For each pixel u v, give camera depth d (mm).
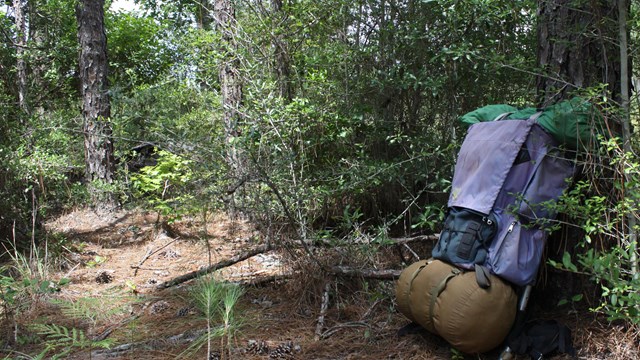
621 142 3184
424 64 5113
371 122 5547
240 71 5672
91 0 8656
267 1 6418
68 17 12828
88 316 3646
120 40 14836
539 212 3227
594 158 3225
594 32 3477
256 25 6020
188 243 6527
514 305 3113
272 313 4133
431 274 3271
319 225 5668
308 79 5676
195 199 4887
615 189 3330
